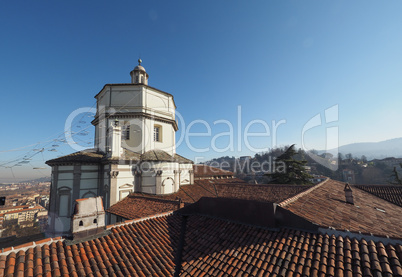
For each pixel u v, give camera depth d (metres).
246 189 17.28
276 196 14.33
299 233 6.66
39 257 5.68
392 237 5.45
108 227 8.10
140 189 20.02
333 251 5.53
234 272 5.73
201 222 9.25
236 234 7.55
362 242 5.62
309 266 5.20
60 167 18.19
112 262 6.28
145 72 26.25
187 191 24.19
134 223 8.89
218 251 6.90
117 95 22.84
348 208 9.86
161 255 7.14
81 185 18.50
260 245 6.57
